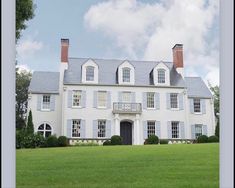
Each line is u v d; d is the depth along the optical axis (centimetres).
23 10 1528
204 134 3181
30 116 2797
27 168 933
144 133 3034
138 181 758
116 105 3023
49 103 3055
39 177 802
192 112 3200
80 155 1242
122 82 3103
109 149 1505
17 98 3816
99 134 3000
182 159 1095
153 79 3177
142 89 3108
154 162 1040
